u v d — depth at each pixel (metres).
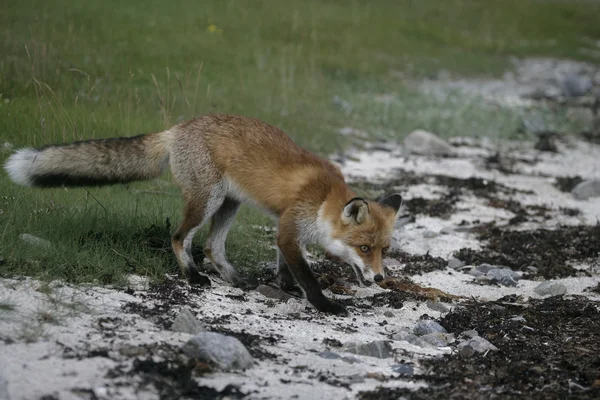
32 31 19.55
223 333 8.38
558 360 8.74
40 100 15.24
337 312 10.03
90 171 10.52
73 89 17.55
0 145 13.38
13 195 11.55
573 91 33.06
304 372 7.66
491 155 22.98
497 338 9.45
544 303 11.22
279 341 8.54
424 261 13.41
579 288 12.33
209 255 10.86
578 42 45.03
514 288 12.29
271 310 9.81
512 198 18.55
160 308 8.92
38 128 14.23
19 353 6.99
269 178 10.23
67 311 8.17
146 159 10.70
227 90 21.25
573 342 9.45
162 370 7.09
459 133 25.05
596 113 29.81
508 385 7.83
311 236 10.24
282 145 10.44
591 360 8.77
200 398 6.72
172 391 6.75
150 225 11.45
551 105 30.58
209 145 10.30
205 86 20.95
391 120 24.58
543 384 7.89
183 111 18.09
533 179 20.66
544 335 9.70
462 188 18.95
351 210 9.71
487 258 13.75
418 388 7.57
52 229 10.44
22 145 13.71
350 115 24.06
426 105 27.36
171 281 10.09
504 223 16.50
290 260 10.17
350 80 28.17
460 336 9.60
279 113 21.30
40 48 18.55
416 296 11.18
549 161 23.03
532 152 24.00
